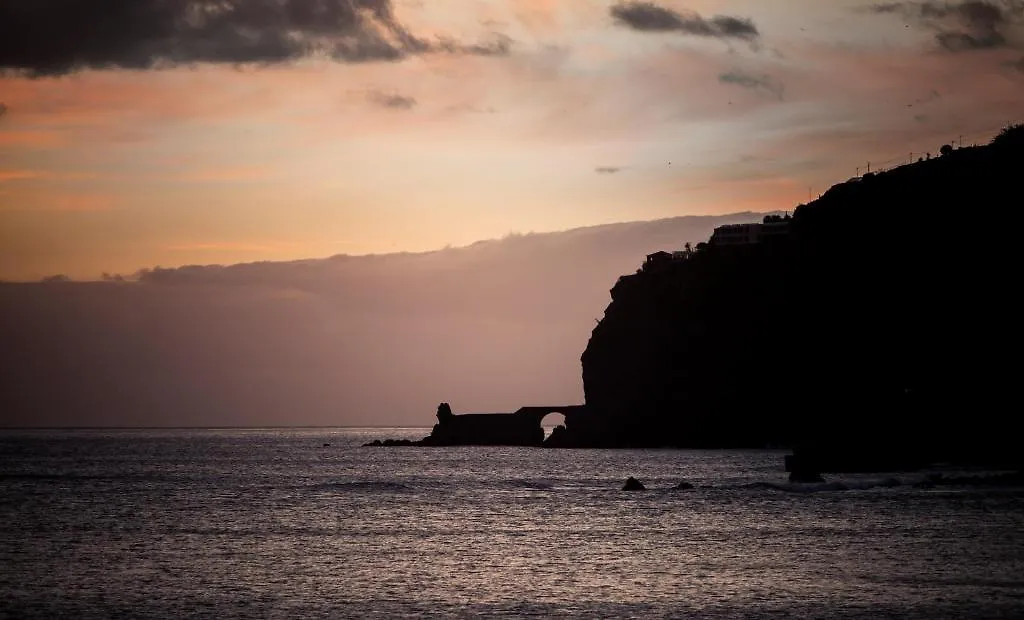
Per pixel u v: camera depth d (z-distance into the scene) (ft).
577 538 291.17
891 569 233.76
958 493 388.16
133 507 381.19
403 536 298.97
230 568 244.22
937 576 225.15
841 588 213.66
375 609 199.21
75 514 356.59
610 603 203.00
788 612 192.95
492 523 328.90
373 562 252.21
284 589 218.59
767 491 415.23
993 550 256.52
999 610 192.54
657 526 314.35
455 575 234.17
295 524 328.70
